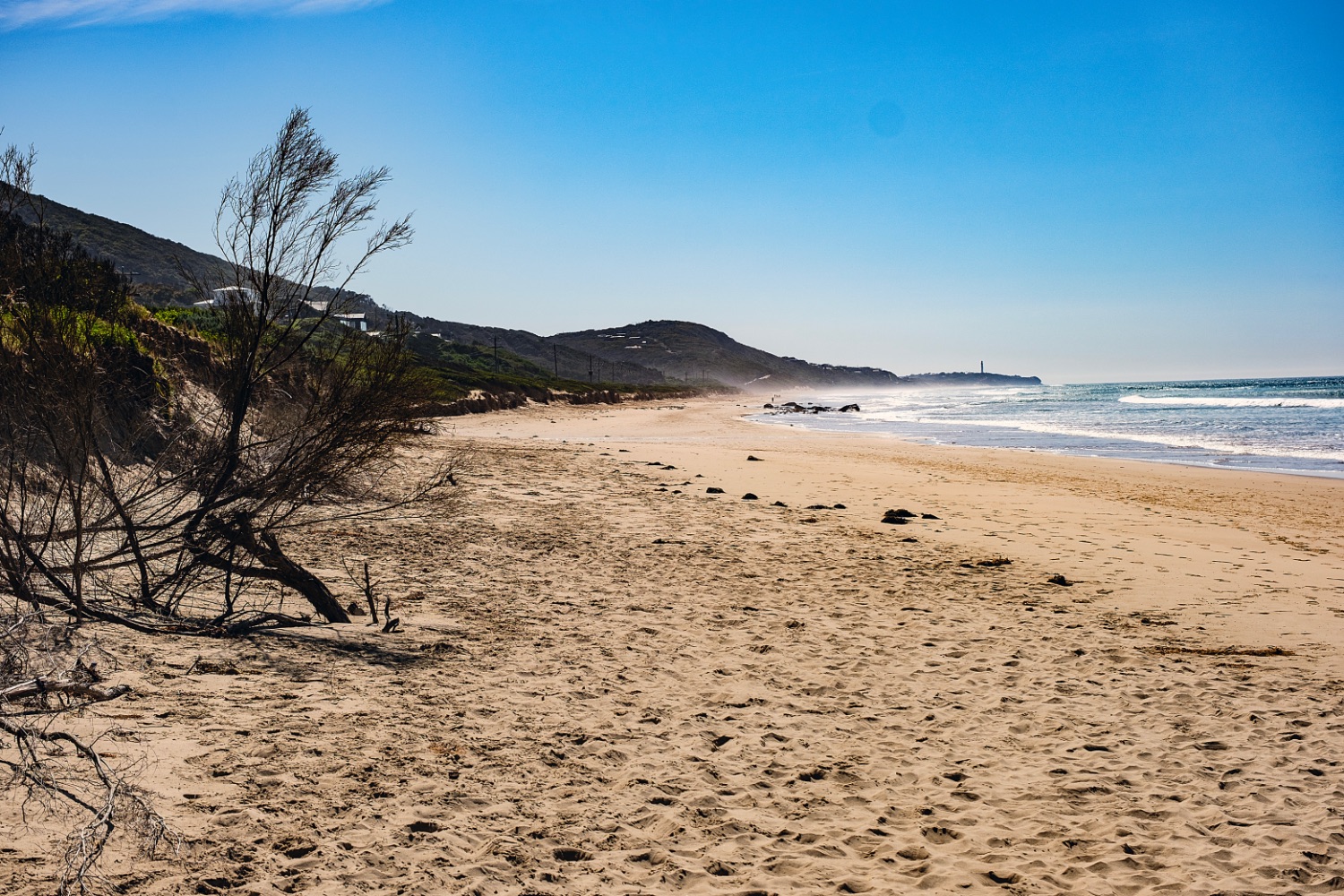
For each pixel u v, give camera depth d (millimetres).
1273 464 28453
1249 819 4680
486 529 12789
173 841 3467
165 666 5629
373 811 4082
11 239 5422
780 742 5582
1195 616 9461
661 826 4312
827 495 19422
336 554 10367
